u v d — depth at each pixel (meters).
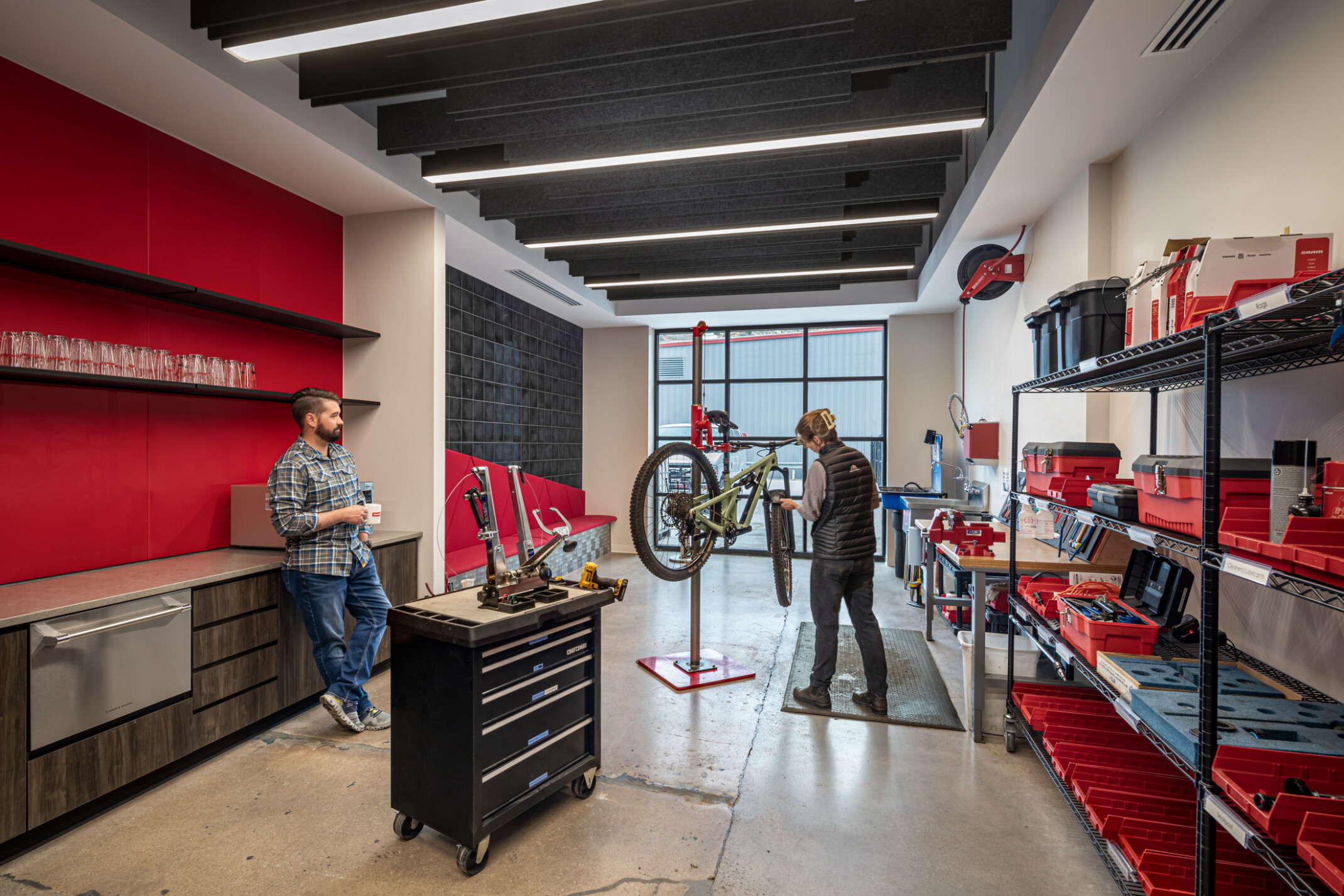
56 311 2.44
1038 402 3.76
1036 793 2.32
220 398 3.14
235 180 3.18
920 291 5.79
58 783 2.00
